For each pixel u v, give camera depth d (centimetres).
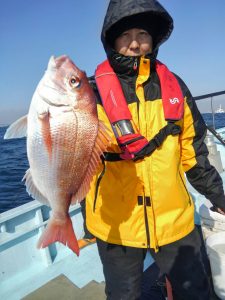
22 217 149
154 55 91
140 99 87
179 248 91
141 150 81
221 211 102
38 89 71
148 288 128
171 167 85
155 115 87
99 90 88
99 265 149
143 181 84
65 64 72
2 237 141
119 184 85
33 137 71
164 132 84
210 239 123
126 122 83
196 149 94
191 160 95
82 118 73
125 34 89
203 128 96
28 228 148
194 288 92
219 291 112
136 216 86
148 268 141
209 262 119
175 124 86
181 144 94
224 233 125
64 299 118
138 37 89
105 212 88
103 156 81
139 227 86
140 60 86
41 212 154
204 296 93
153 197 85
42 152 72
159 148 85
